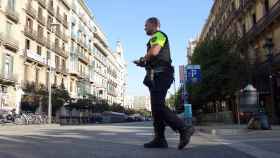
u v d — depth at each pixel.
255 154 4.73
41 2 48.03
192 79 21.16
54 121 45.31
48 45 50.00
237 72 27.59
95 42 77.62
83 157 4.43
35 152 5.00
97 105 62.78
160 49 5.45
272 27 30.06
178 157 4.37
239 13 40.19
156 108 5.36
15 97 40.09
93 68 76.12
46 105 42.72
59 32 54.72
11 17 39.41
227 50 28.77
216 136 10.29
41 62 47.62
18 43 41.03
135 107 171.88
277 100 28.45
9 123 28.45
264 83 28.80
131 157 4.40
